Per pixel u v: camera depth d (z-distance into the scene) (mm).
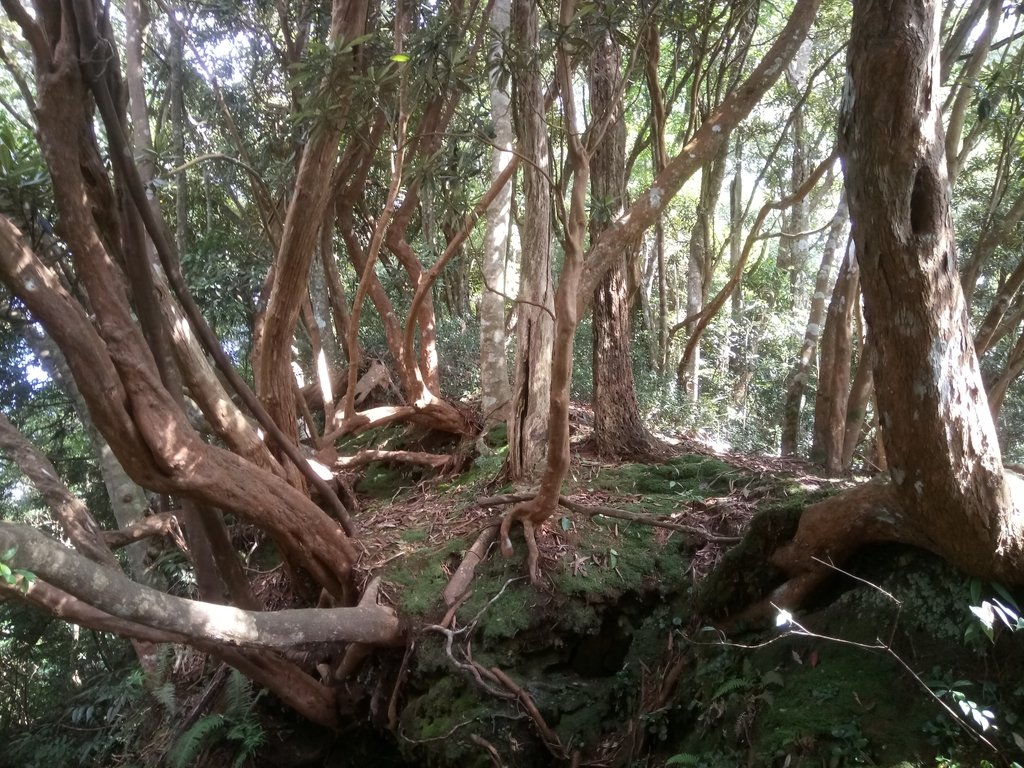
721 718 3484
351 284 11562
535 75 4957
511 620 4543
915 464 2586
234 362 10102
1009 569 2736
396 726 4664
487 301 7543
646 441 6449
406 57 4133
